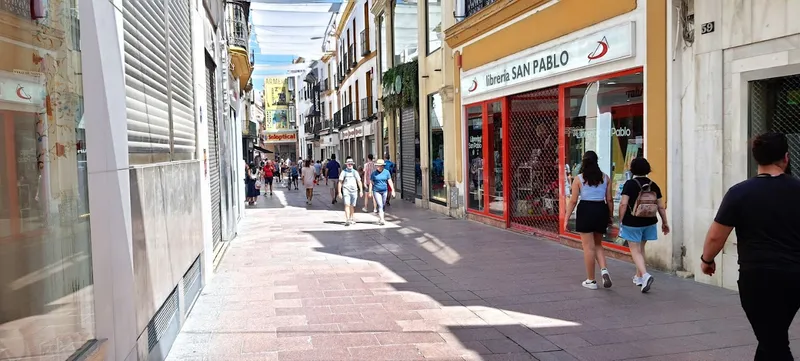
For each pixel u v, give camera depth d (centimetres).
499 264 856
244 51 1456
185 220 588
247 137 3014
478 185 1412
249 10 1806
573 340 507
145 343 407
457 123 1502
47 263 277
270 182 2658
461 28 1391
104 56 341
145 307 407
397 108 2169
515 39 1168
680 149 736
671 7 737
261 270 846
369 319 580
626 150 851
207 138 819
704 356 461
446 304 634
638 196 653
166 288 479
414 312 604
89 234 323
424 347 495
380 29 2491
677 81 735
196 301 657
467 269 825
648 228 662
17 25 255
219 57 1100
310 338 522
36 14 271
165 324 483
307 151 5994
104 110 337
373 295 680
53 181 286
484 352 482
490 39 1287
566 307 611
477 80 1362
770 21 606
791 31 585
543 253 938
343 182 1411
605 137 899
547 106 1080
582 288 691
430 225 1358
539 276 766
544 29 1055
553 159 1071
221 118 1089
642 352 473
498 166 1295
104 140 336
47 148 280
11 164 248
